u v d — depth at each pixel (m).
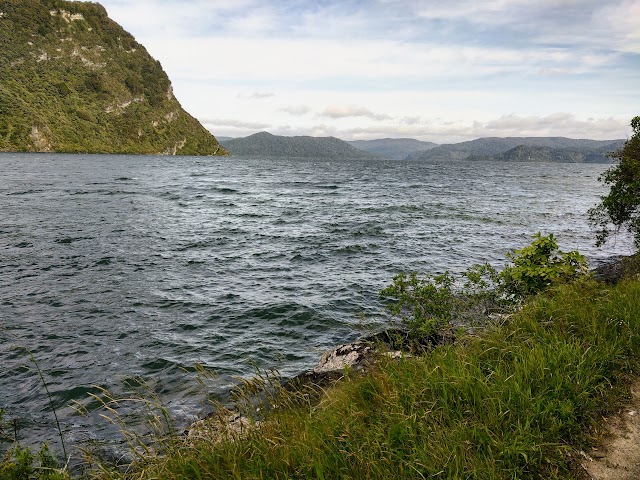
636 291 5.92
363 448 3.35
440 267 16.62
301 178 71.38
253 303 12.36
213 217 28.44
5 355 8.96
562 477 3.01
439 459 3.05
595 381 3.99
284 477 3.23
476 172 106.06
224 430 3.97
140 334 10.17
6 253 16.97
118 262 16.52
